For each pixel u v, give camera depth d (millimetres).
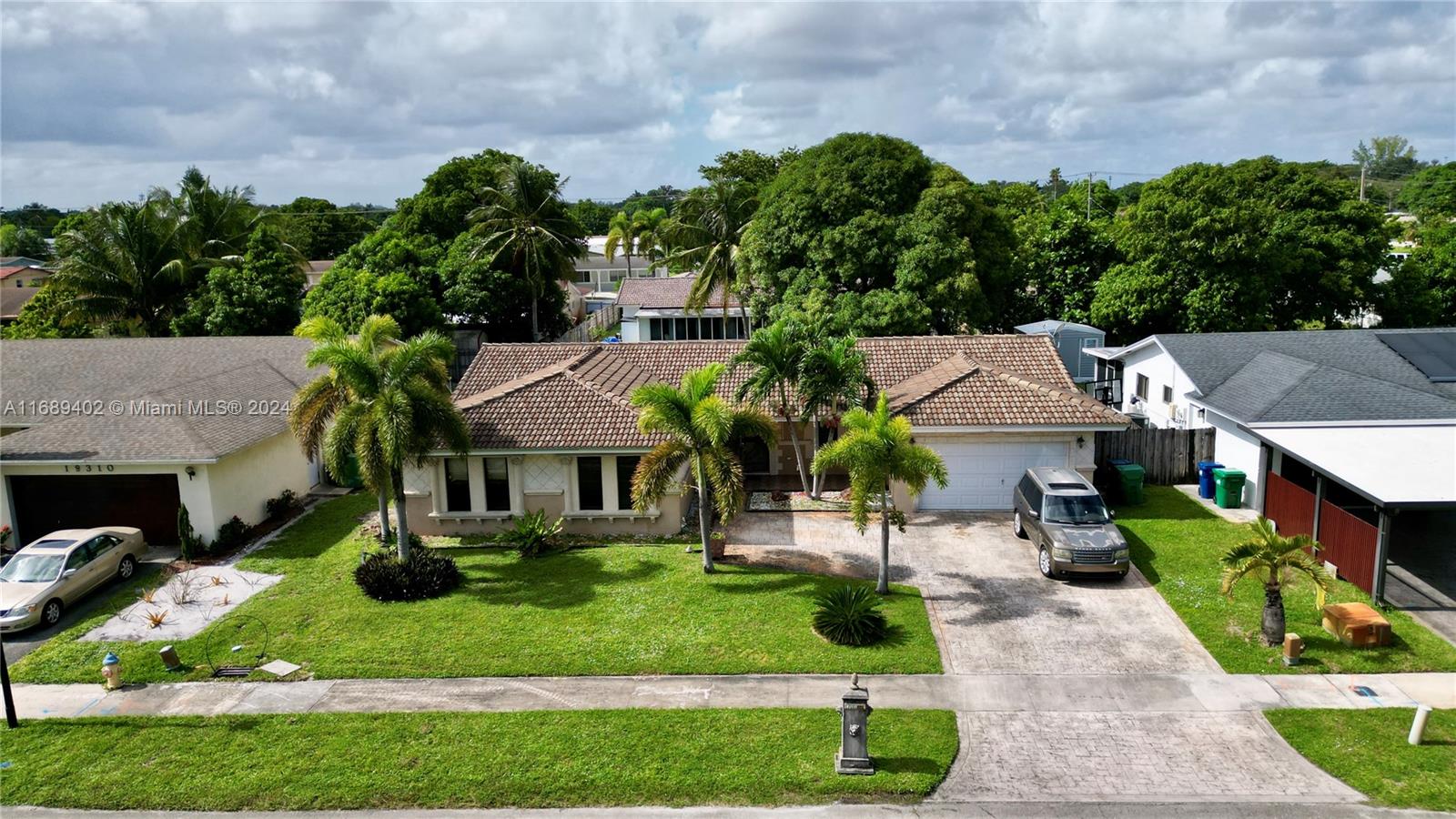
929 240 32969
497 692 15164
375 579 19078
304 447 21844
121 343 32438
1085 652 16000
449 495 23156
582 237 54844
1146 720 13859
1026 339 28594
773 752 13180
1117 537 18984
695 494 24938
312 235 81938
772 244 36188
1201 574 19141
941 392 24250
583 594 18906
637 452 22000
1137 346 31719
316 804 12359
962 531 22531
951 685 14992
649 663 15906
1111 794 12148
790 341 23750
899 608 17875
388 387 19719
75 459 21891
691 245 49625
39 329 45812
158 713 14766
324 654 16609
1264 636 15977
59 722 14508
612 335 60812
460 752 13406
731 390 27828
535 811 12125
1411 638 15977
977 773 12656
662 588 19109
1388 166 149250
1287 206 41875
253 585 20141
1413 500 16609
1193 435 25859
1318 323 42750
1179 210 36688
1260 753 12938
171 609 18875
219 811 12312
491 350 29812
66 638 17609
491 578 20000
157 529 22984
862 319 32875
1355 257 39875
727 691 14992
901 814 11859
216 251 50906
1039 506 20281
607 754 13211
